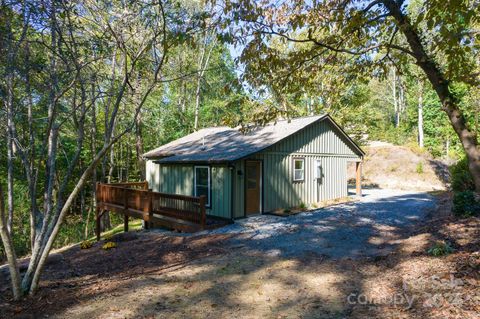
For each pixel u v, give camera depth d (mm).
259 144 12609
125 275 6676
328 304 4688
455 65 5098
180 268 6809
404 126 34156
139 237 10945
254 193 12453
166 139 23750
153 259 7977
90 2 6957
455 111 4887
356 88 22875
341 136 16844
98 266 7891
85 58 7207
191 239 9516
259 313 4520
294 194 13977
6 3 5711
